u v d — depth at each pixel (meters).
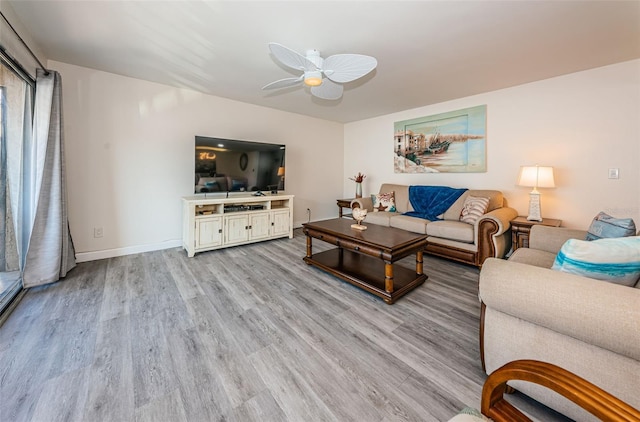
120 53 2.63
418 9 1.89
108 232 3.29
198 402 1.25
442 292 2.44
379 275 2.59
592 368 1.00
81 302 2.17
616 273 1.11
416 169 4.55
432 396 1.29
